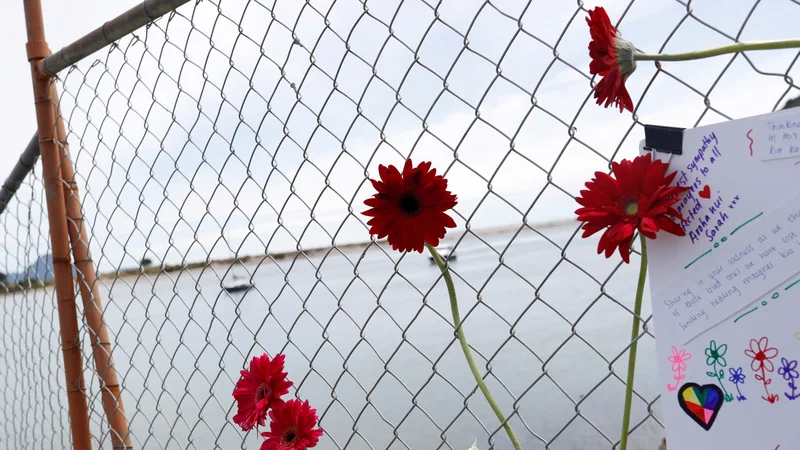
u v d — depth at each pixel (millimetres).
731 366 548
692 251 563
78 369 1458
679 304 572
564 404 3656
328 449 3861
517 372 4586
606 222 549
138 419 4668
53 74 1390
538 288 678
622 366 2900
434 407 4508
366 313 8008
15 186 1791
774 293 526
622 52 552
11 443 2391
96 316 1401
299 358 6289
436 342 6289
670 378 580
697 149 554
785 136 513
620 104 563
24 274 1799
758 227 528
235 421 875
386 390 5070
